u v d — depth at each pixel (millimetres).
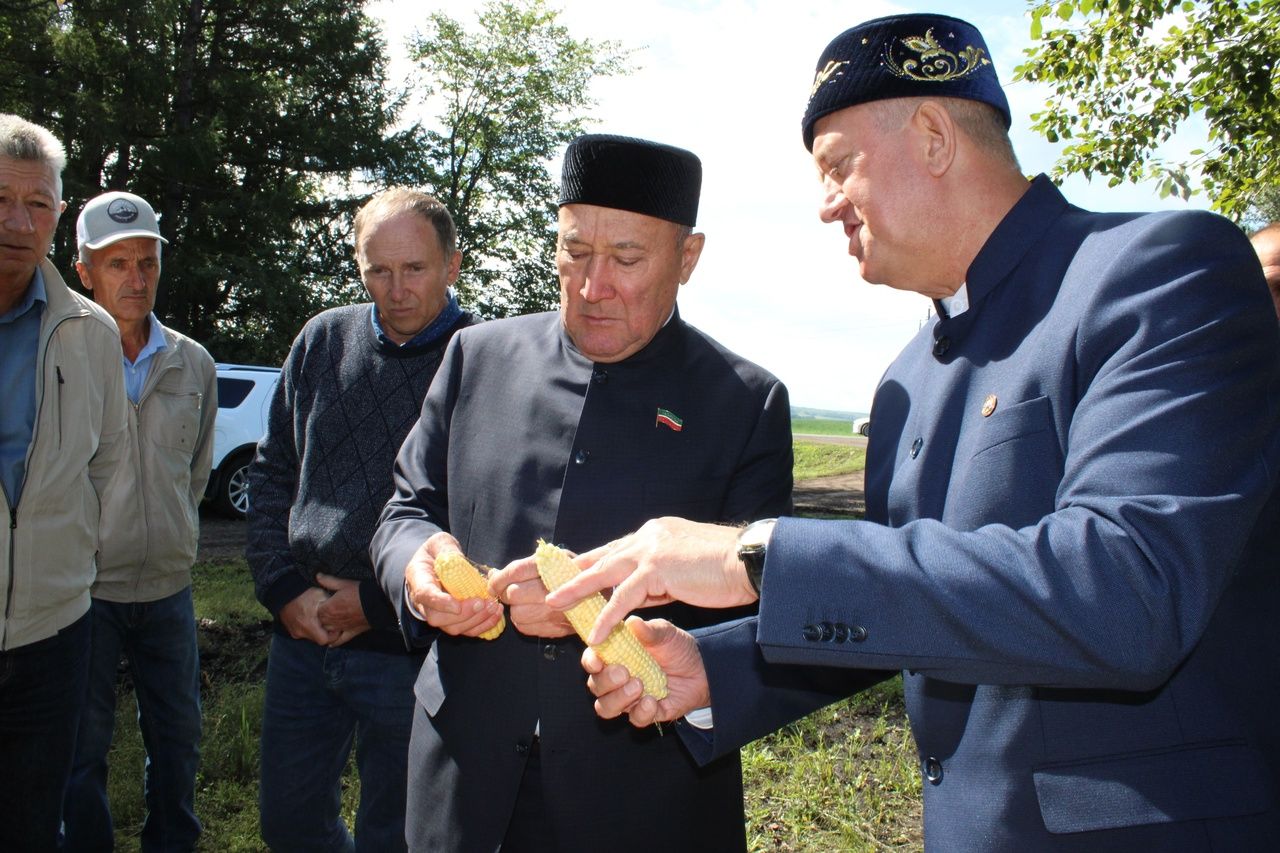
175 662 3766
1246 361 1244
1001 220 1593
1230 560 1165
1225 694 1366
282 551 3219
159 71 21922
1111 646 1129
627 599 1373
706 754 1761
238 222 23734
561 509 2143
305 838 3201
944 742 1574
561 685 2055
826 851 3787
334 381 3152
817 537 1295
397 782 2992
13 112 20688
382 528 2426
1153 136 8477
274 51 25109
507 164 31297
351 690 2992
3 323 3006
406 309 3027
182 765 3752
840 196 1707
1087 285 1407
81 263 3877
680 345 2307
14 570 2865
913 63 1557
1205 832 1288
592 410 2195
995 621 1178
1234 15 7918
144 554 3646
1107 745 1355
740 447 2211
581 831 2039
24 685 2932
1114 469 1212
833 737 4844
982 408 1514
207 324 24250
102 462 3463
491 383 2393
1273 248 2592
